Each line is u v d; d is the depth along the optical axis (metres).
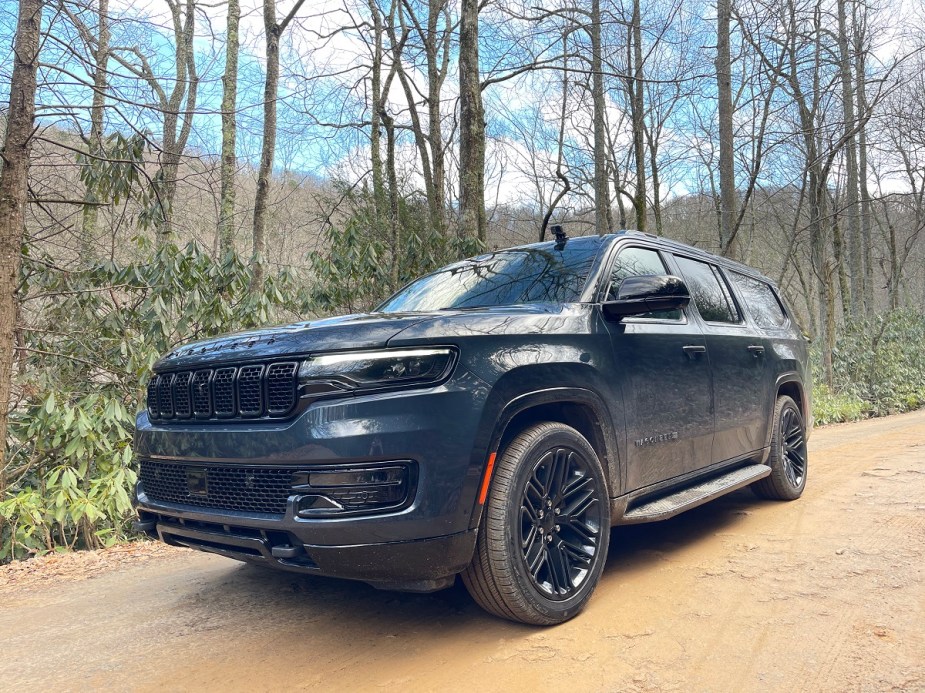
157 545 4.52
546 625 2.61
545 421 2.71
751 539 3.81
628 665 2.26
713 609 2.74
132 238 6.27
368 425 2.18
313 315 8.30
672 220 22.19
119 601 3.25
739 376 4.11
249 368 2.43
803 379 5.14
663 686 2.11
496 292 3.44
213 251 8.98
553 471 2.66
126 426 5.13
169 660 2.49
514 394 2.48
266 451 2.27
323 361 2.28
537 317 2.78
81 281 5.63
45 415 4.69
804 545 3.62
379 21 11.39
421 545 2.21
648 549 3.72
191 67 12.05
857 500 4.68
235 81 9.79
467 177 8.30
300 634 2.69
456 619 2.76
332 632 2.70
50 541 4.57
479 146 8.37
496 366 2.46
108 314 5.67
